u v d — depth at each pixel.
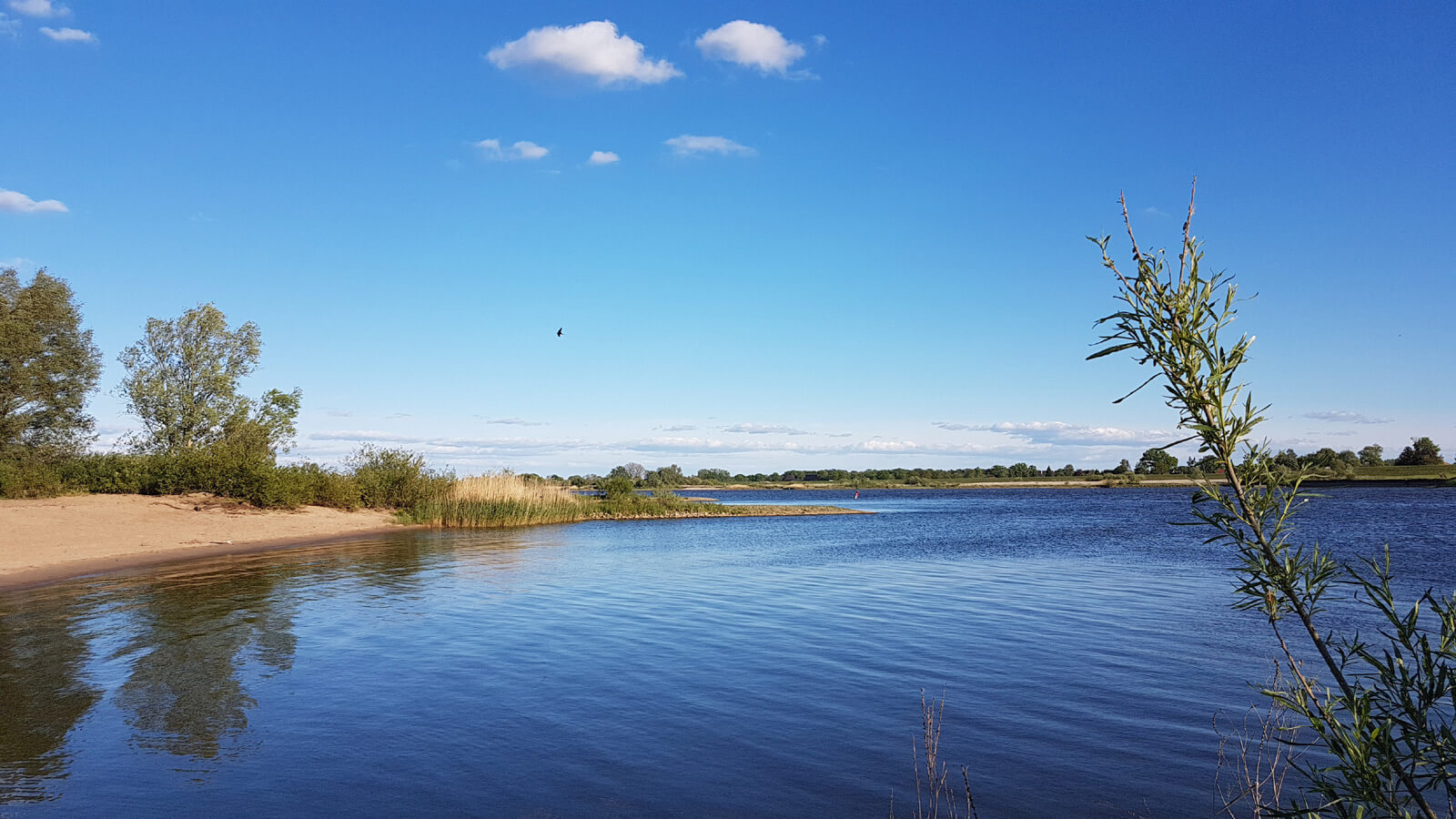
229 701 11.09
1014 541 38.94
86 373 46.31
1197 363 3.98
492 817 7.38
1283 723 9.94
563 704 10.94
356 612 18.08
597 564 28.23
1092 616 17.64
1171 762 8.73
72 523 32.91
